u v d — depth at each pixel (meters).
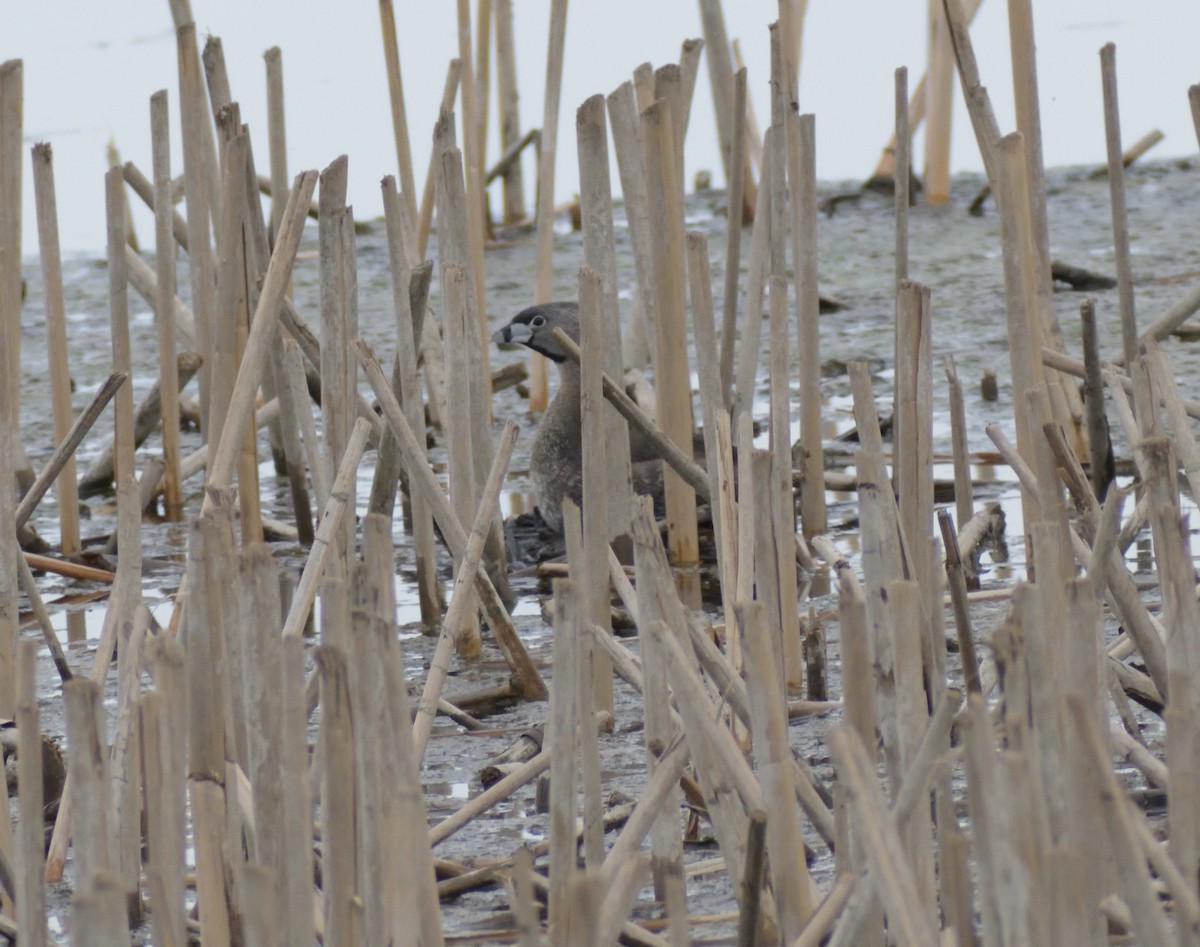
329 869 5.41
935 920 5.50
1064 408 10.38
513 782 7.30
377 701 5.35
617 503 10.94
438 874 7.11
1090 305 12.19
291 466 13.55
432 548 11.41
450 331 10.50
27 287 22.92
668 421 11.48
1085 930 4.62
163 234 13.63
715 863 7.00
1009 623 5.12
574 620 5.75
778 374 9.23
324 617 5.79
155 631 7.59
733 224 12.36
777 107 11.76
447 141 11.92
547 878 6.84
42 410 17.75
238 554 6.27
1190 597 6.25
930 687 6.79
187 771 6.61
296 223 8.62
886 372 17.23
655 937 6.00
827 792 7.06
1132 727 7.68
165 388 14.13
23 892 5.48
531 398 17.30
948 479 13.95
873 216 23.75
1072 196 23.72
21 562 9.02
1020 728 4.83
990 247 21.58
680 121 11.34
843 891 5.59
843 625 5.77
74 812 5.39
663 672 6.40
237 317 11.91
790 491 9.39
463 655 10.77
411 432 9.41
